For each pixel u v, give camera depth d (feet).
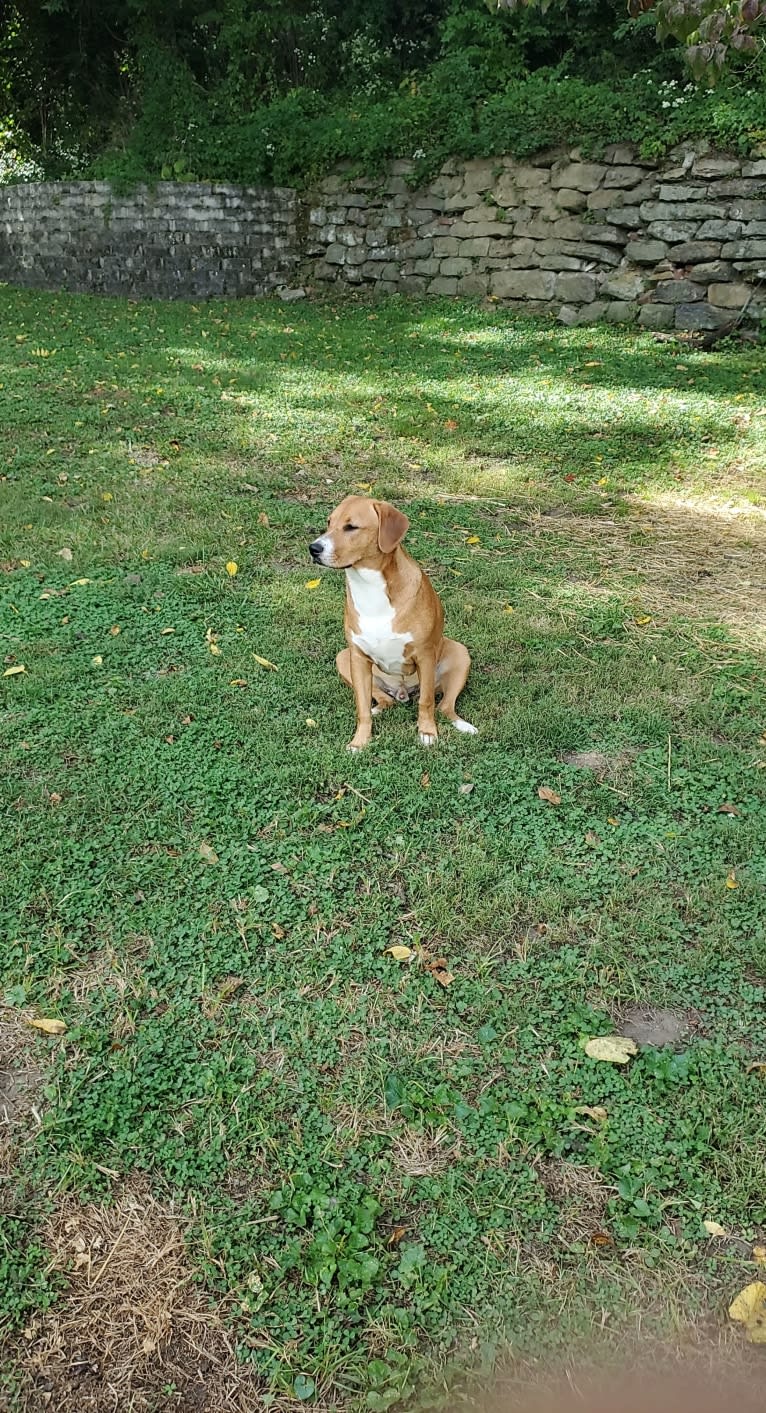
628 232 38.70
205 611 16.63
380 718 13.88
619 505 22.07
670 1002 9.14
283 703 14.01
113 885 10.27
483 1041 8.60
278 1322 6.47
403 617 12.28
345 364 34.37
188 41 58.75
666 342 36.40
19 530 19.48
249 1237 6.98
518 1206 7.21
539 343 36.99
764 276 35.37
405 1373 6.13
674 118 36.52
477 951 9.70
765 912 10.28
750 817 11.90
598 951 9.64
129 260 49.83
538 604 17.49
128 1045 8.46
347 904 10.19
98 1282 6.69
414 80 51.21
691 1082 8.21
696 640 16.37
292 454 24.76
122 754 12.63
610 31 46.91
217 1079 8.14
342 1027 8.72
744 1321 6.50
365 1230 6.97
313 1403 6.08
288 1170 7.45
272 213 50.14
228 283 50.29
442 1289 6.63
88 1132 7.61
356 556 11.71
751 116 34.71
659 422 26.94
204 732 13.23
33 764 12.35
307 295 49.75
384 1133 7.76
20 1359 6.25
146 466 23.72
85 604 16.69
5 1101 7.94
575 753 13.30
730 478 23.67
